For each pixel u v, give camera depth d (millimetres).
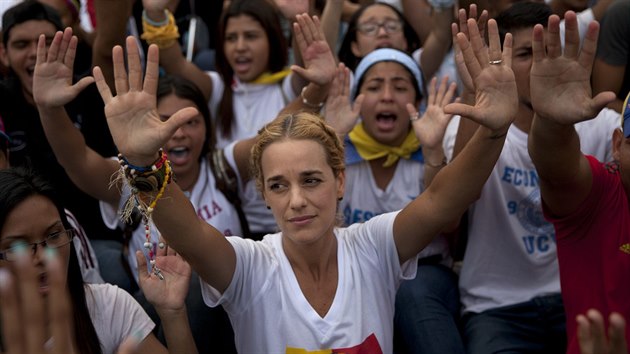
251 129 4320
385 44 4359
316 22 3350
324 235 2555
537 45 2309
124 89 2170
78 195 3854
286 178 2480
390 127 3658
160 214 2281
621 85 4258
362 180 3713
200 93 3717
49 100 2863
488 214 3469
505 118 2271
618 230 2691
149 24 4117
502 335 3324
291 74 4230
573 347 2727
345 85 3463
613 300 2678
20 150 3789
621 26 4121
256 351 2555
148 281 2580
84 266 3236
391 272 2615
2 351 1967
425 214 2482
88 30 5027
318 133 2514
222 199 3586
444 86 3451
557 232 2803
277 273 2564
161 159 2230
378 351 2527
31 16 3906
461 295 3545
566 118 2324
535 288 3461
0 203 2314
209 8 5660
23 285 1478
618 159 2791
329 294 2572
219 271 2465
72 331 2467
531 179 3455
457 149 3363
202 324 3141
